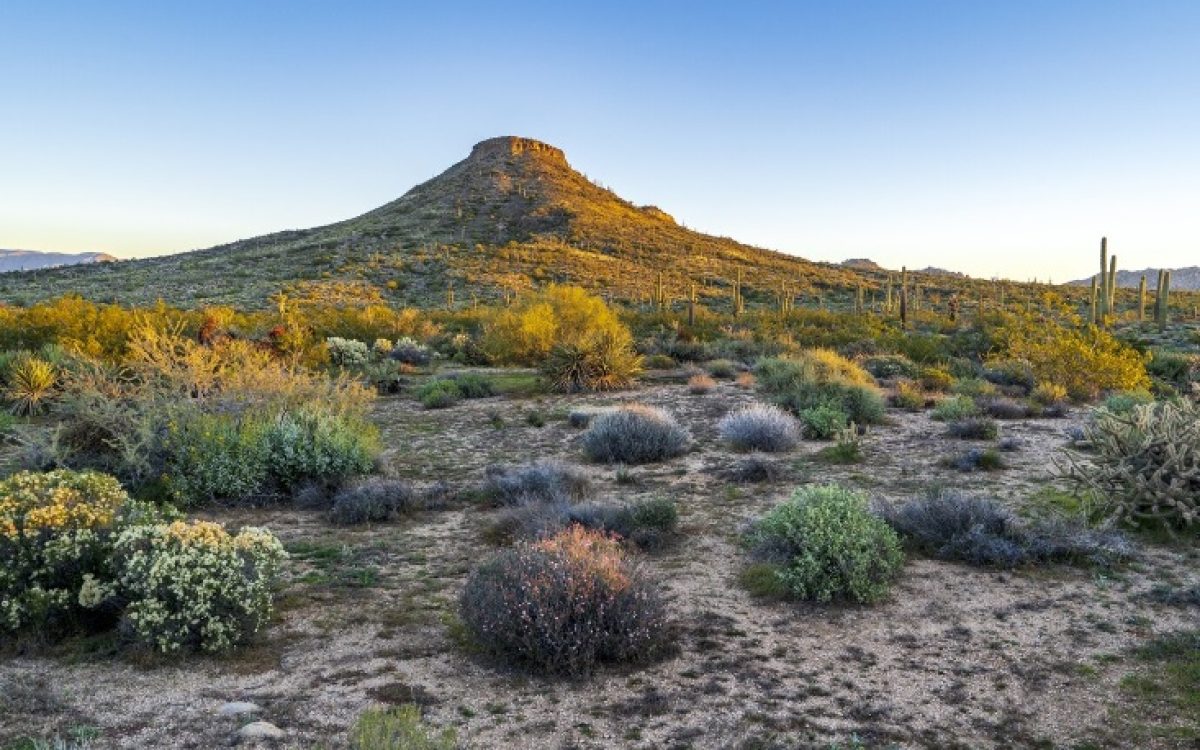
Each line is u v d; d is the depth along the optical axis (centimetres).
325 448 1090
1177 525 848
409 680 509
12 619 550
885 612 641
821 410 1521
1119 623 608
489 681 510
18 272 10356
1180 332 3738
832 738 437
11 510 591
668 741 432
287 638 580
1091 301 3400
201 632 542
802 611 645
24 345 2314
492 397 2106
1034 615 629
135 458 1040
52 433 1163
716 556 797
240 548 592
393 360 2778
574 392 2162
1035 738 438
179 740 421
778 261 12575
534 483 1030
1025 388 2155
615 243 11456
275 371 1331
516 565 584
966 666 536
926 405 1897
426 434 1573
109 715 451
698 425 1641
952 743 433
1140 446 891
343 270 9006
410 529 902
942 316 4900
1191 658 539
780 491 1070
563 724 451
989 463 1180
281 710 460
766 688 501
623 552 715
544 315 2939
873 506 880
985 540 770
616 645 536
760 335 3391
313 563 766
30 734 425
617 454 1295
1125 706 474
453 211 13325
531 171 16188
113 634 570
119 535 601
